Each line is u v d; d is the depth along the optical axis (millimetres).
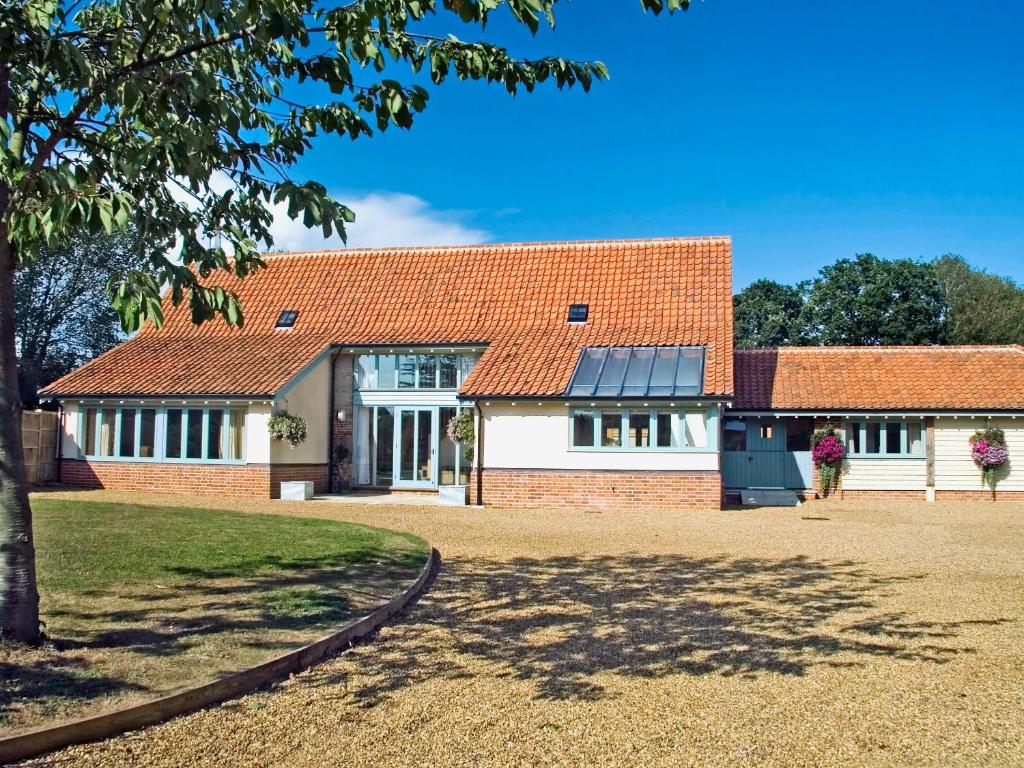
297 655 7125
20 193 6227
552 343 23922
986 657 7617
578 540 15164
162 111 6844
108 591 9070
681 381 21172
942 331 48625
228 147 7305
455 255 28750
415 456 24844
